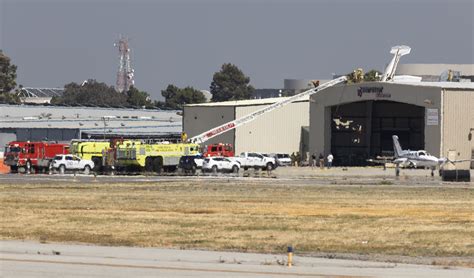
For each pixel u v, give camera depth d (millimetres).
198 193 153125
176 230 98562
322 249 85188
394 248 86438
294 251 83500
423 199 143750
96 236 92812
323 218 112812
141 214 115438
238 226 102938
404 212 121812
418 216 116375
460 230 100812
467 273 71750
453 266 75688
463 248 86875
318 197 146500
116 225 102562
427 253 83438
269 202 135875
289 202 136375
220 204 131875
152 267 72688
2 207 123438
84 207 124875
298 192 157500
